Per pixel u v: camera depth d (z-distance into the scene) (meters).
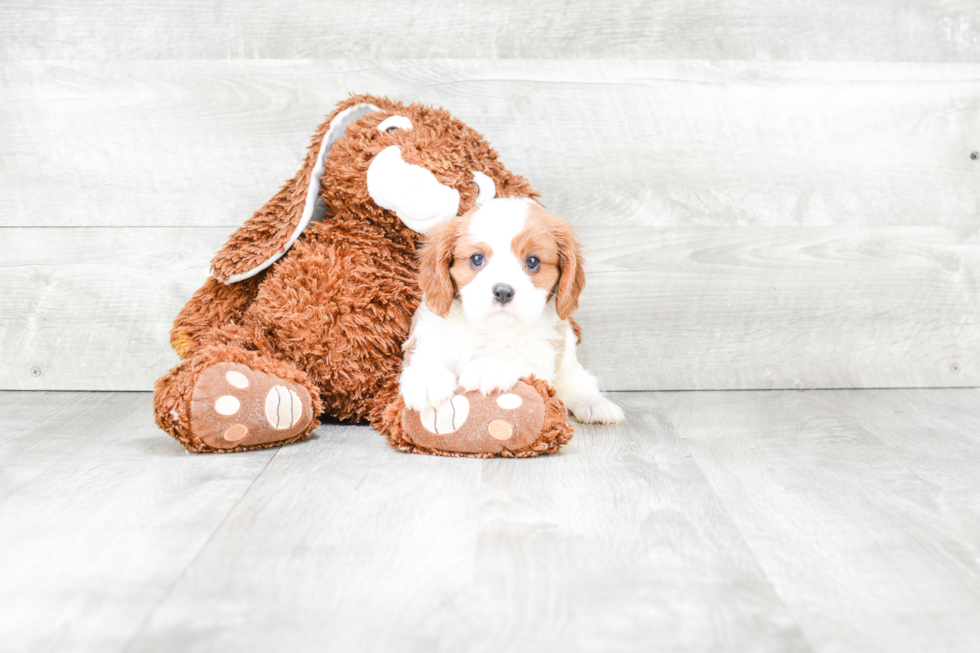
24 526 1.05
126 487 1.19
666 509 1.13
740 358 1.96
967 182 1.95
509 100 1.87
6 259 1.88
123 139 1.85
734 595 0.89
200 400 1.31
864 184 1.93
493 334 1.47
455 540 1.02
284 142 1.86
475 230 1.41
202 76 1.84
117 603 0.85
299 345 1.50
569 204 1.90
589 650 0.78
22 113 1.84
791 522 1.09
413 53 1.85
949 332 1.97
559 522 1.08
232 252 1.59
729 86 1.88
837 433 1.56
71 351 1.91
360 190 1.53
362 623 0.82
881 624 0.84
